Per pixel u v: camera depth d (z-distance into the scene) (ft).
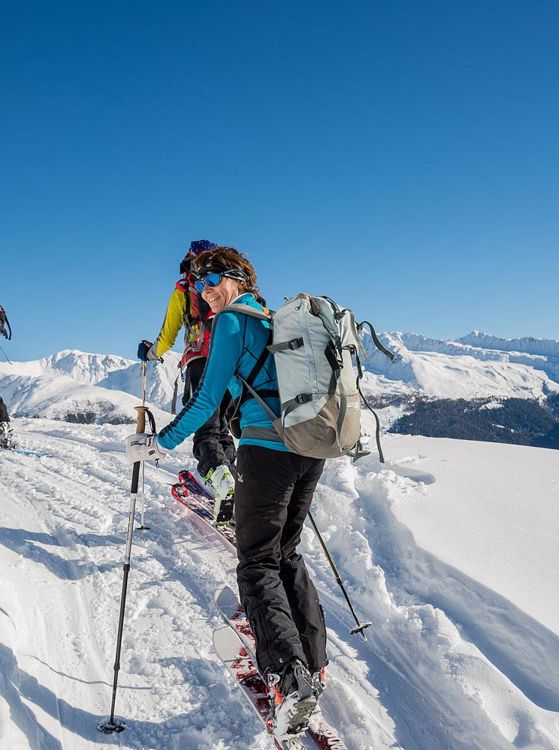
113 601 12.00
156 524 16.37
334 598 12.48
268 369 8.45
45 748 7.72
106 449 27.09
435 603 11.34
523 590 10.79
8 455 25.29
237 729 8.54
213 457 15.80
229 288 9.27
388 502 15.29
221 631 10.30
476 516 14.25
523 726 8.13
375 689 9.62
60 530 15.62
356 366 8.86
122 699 9.14
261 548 8.61
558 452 21.36
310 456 8.11
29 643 9.95
